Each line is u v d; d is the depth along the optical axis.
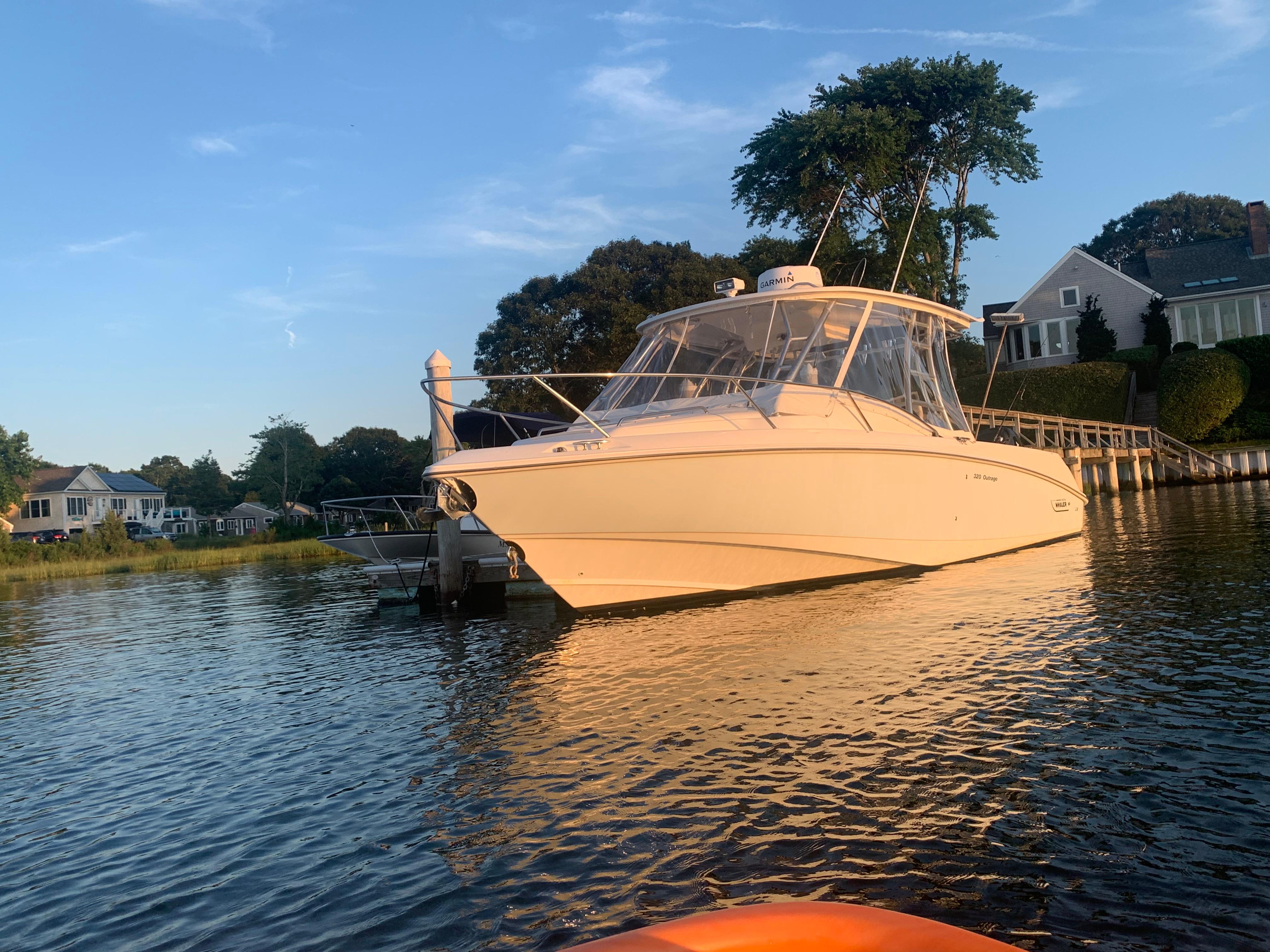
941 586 9.75
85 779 5.80
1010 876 3.44
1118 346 40.00
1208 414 30.59
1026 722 5.11
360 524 19.48
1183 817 3.84
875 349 10.66
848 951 1.76
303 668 8.94
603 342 39.94
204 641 11.76
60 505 68.19
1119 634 6.97
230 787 5.32
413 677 7.81
